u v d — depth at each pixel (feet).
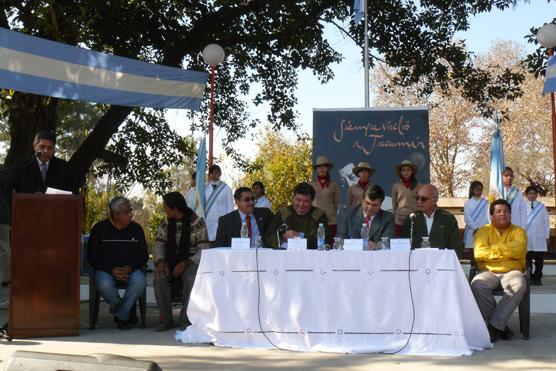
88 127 76.74
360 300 20.49
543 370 17.53
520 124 109.81
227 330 21.20
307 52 61.36
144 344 21.45
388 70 103.40
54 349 20.42
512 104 109.91
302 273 20.88
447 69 59.88
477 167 114.62
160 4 51.42
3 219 24.77
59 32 38.01
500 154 37.81
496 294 22.61
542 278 47.39
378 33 58.08
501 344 21.50
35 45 29.14
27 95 43.09
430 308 20.07
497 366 18.04
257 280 21.16
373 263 20.52
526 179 110.22
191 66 59.52
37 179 24.20
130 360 6.40
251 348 20.77
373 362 18.66
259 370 17.58
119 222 25.27
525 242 23.00
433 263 20.21
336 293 20.61
